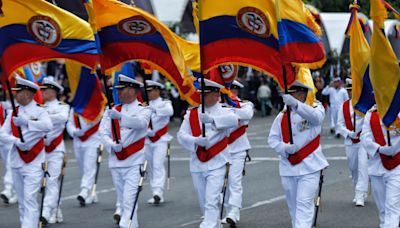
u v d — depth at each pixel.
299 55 19.62
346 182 32.28
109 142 22.67
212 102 21.62
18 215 27.38
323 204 27.59
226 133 21.52
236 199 24.55
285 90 19.55
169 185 32.91
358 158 27.25
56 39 22.14
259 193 30.19
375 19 19.81
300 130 20.20
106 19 22.12
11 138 22.38
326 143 47.44
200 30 20.66
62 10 22.11
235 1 20.33
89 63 22.45
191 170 21.81
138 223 25.17
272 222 24.78
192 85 22.25
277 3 19.23
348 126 27.47
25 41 22.00
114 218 25.16
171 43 21.89
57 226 25.16
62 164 26.03
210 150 21.39
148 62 22.41
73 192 31.98
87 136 28.84
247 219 25.38
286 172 20.39
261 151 44.31
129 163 22.48
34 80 28.19
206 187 21.48
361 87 23.23
